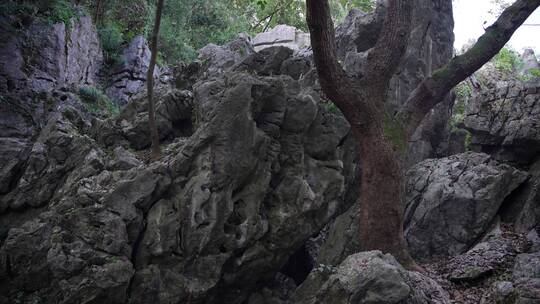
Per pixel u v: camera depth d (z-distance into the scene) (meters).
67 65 16.42
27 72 14.98
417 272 9.45
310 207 10.36
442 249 11.09
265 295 10.89
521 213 10.71
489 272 9.44
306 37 21.44
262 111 10.46
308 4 9.20
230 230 9.80
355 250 11.14
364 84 10.70
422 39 14.20
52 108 14.21
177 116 11.97
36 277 9.44
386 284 7.95
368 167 10.27
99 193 9.56
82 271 8.98
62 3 16.08
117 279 8.95
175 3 21.70
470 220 11.04
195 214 9.48
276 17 22.19
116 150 10.89
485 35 11.24
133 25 21.52
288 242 10.41
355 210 11.74
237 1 25.02
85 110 14.71
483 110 13.09
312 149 10.95
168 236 9.50
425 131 13.82
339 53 14.45
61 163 10.71
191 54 21.89
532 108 12.11
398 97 13.51
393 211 10.07
